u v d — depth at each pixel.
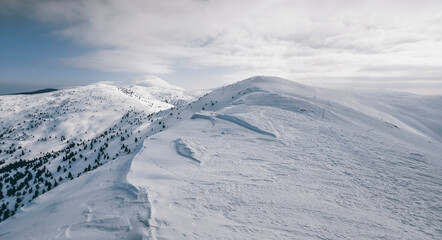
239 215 12.36
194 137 32.72
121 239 10.21
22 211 16.38
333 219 12.68
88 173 23.39
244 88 92.31
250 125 38.38
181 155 24.72
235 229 10.96
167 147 27.88
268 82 91.25
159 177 18.36
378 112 77.94
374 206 14.85
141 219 11.53
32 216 14.73
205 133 35.31
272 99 58.91
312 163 22.72
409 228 12.62
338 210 13.80
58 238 10.95
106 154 111.94
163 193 14.91
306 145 29.20
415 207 15.12
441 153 35.75
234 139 31.72
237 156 24.47
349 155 25.83
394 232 12.03
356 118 48.78
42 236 11.38
